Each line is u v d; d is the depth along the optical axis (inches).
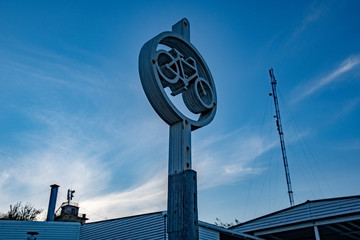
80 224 526.3
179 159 109.9
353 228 502.9
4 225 491.5
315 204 462.0
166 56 120.4
